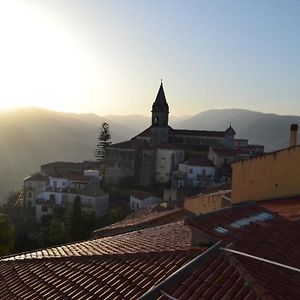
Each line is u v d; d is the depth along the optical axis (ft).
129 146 352.28
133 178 347.56
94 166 399.44
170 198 299.79
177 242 47.65
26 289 41.32
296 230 48.67
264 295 30.09
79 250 51.21
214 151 332.60
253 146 401.70
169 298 31.01
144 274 37.14
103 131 458.91
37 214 305.53
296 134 91.61
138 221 96.94
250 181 83.76
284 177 81.92
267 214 51.11
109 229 92.68
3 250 150.41
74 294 37.42
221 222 44.60
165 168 342.23
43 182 335.47
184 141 379.76
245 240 40.88
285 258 39.47
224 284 32.01
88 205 297.12
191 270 33.99
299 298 32.19
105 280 38.29
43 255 51.11
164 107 378.12
